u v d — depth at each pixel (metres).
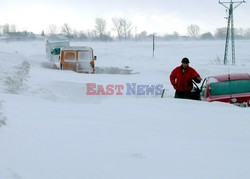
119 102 9.34
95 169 3.83
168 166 4.01
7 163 3.80
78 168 3.83
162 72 26.44
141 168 3.92
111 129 5.89
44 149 4.39
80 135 5.31
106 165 3.97
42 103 8.95
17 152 4.19
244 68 29.34
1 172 3.49
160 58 46.91
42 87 13.87
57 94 14.06
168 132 5.84
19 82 13.88
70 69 24.11
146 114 7.59
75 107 8.48
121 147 4.75
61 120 6.49
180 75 11.11
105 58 41.84
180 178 3.63
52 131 5.42
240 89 10.17
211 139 5.38
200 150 4.71
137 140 5.18
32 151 4.28
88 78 19.56
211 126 6.36
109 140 5.11
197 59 47.12
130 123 6.53
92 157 4.21
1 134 4.84
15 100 8.88
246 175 3.73
